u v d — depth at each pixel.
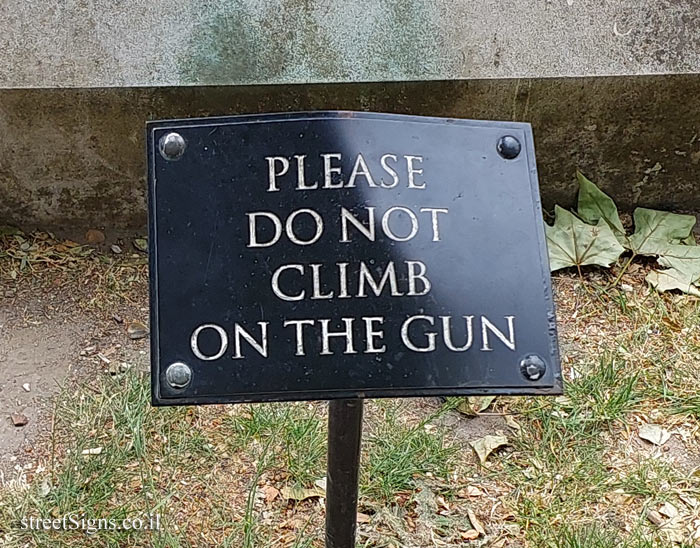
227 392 1.01
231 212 1.04
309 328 1.02
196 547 1.48
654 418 1.74
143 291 1.99
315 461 1.61
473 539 1.51
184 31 1.84
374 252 1.03
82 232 2.10
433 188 1.05
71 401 1.73
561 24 1.90
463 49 1.87
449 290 1.04
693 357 1.88
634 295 2.02
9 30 1.82
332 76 1.85
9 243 2.05
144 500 1.55
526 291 1.05
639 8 1.92
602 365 1.82
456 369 1.02
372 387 1.01
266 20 1.85
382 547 1.49
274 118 1.05
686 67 1.91
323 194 1.04
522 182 1.08
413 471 1.61
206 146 1.05
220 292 1.02
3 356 1.83
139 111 1.88
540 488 1.60
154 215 1.04
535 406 1.75
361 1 1.86
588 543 1.47
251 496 1.54
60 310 1.94
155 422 1.68
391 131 1.06
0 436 1.67
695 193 2.18
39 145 1.92
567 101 1.95
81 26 1.83
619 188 2.17
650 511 1.55
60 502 1.53
